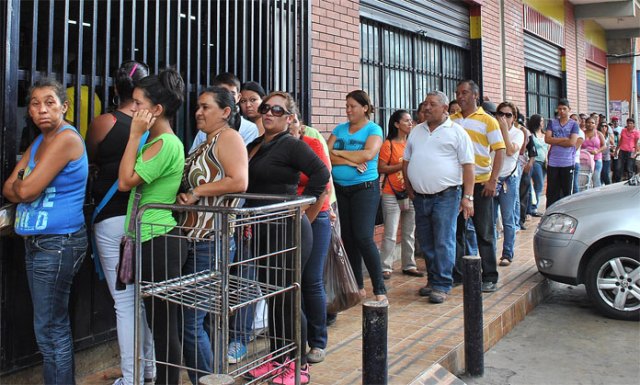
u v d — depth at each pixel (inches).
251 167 146.7
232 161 126.3
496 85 428.1
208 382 90.7
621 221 223.1
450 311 211.8
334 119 261.0
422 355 167.8
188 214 129.2
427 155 221.0
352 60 273.6
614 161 682.8
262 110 146.5
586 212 232.2
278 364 139.0
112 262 135.7
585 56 721.6
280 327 141.6
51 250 123.4
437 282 224.2
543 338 207.6
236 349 135.9
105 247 135.4
